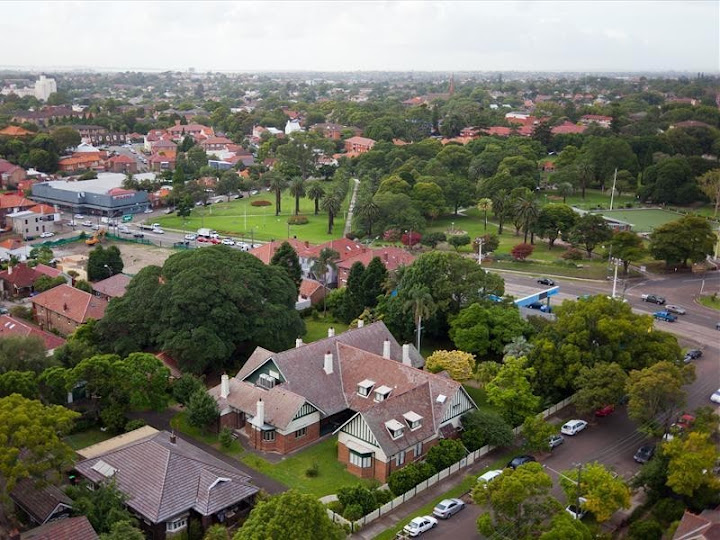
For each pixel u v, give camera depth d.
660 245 164.38
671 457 72.88
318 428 88.88
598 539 65.62
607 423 93.44
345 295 132.00
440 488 77.50
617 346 97.19
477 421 85.56
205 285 102.38
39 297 130.50
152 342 103.94
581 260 176.88
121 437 82.25
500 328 108.88
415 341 118.62
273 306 108.62
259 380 92.00
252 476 79.31
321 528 56.16
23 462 62.09
